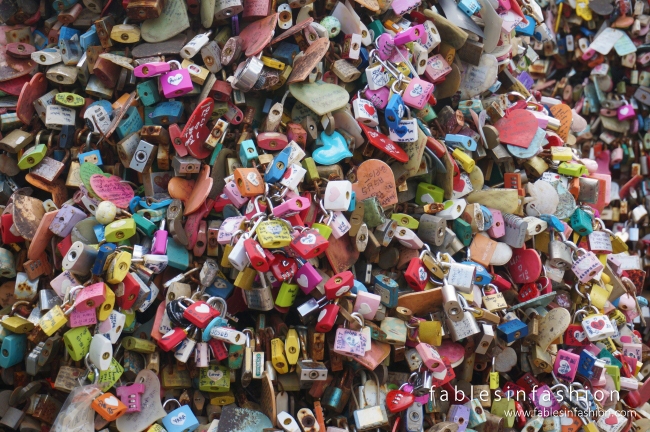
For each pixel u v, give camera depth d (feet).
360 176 12.30
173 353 11.05
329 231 11.28
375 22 13.56
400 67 13.23
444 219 12.46
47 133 12.44
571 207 14.34
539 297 12.66
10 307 11.34
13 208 11.42
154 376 10.65
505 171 14.40
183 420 10.43
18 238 11.67
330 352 11.27
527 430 11.99
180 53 12.01
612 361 13.43
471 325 11.64
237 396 11.22
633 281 16.34
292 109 12.67
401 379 11.75
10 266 11.71
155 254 10.97
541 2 20.40
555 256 13.43
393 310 11.74
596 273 13.35
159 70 11.70
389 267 12.42
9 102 12.51
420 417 11.14
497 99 14.96
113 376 10.41
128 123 11.92
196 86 11.98
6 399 10.83
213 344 10.75
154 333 10.60
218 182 11.84
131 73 12.17
